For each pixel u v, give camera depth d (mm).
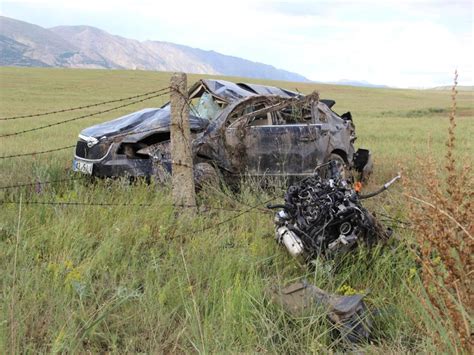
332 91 88875
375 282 4855
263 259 5219
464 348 3062
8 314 3846
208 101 9070
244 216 6688
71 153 12531
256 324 4012
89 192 7344
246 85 9508
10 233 5887
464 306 3215
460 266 3328
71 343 3586
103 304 4102
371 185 9938
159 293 4371
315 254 5266
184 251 5465
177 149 6621
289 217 5562
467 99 84188
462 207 3395
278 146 8547
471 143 18094
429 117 42062
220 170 8289
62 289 4434
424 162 4488
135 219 6141
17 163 9844
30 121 27312
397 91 110312
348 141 9930
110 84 74125
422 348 3654
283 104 8672
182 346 3787
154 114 8852
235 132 8281
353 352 3705
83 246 5484
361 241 5273
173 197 6715
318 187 5516
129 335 3918
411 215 3607
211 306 4309
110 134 8172
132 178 7918
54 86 66938
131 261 5207
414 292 4250
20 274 4605
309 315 4055
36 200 7070
